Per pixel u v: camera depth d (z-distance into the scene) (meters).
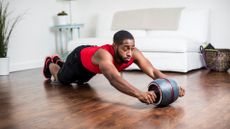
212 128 1.35
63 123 1.49
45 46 4.61
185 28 3.82
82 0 5.13
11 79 3.18
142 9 4.21
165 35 3.93
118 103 1.89
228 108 1.70
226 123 1.42
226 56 3.38
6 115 1.68
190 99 1.95
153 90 1.76
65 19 4.59
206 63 3.54
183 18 3.86
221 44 3.93
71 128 1.40
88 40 3.90
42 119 1.57
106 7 4.87
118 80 1.76
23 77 3.33
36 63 4.43
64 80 2.59
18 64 4.12
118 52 1.90
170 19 3.92
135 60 2.07
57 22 4.73
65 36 5.00
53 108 1.81
